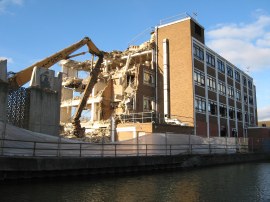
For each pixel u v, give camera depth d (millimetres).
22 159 16828
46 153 18688
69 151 19859
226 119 52062
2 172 16266
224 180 21438
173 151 29344
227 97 53688
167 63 44750
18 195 13898
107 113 44250
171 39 45250
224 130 50812
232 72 57688
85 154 20766
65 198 13789
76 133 32219
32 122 21688
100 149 21750
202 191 16891
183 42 44094
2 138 16766
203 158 32062
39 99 22359
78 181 18688
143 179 20953
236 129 55969
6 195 13812
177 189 17297
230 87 55906
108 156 21938
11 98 20953
